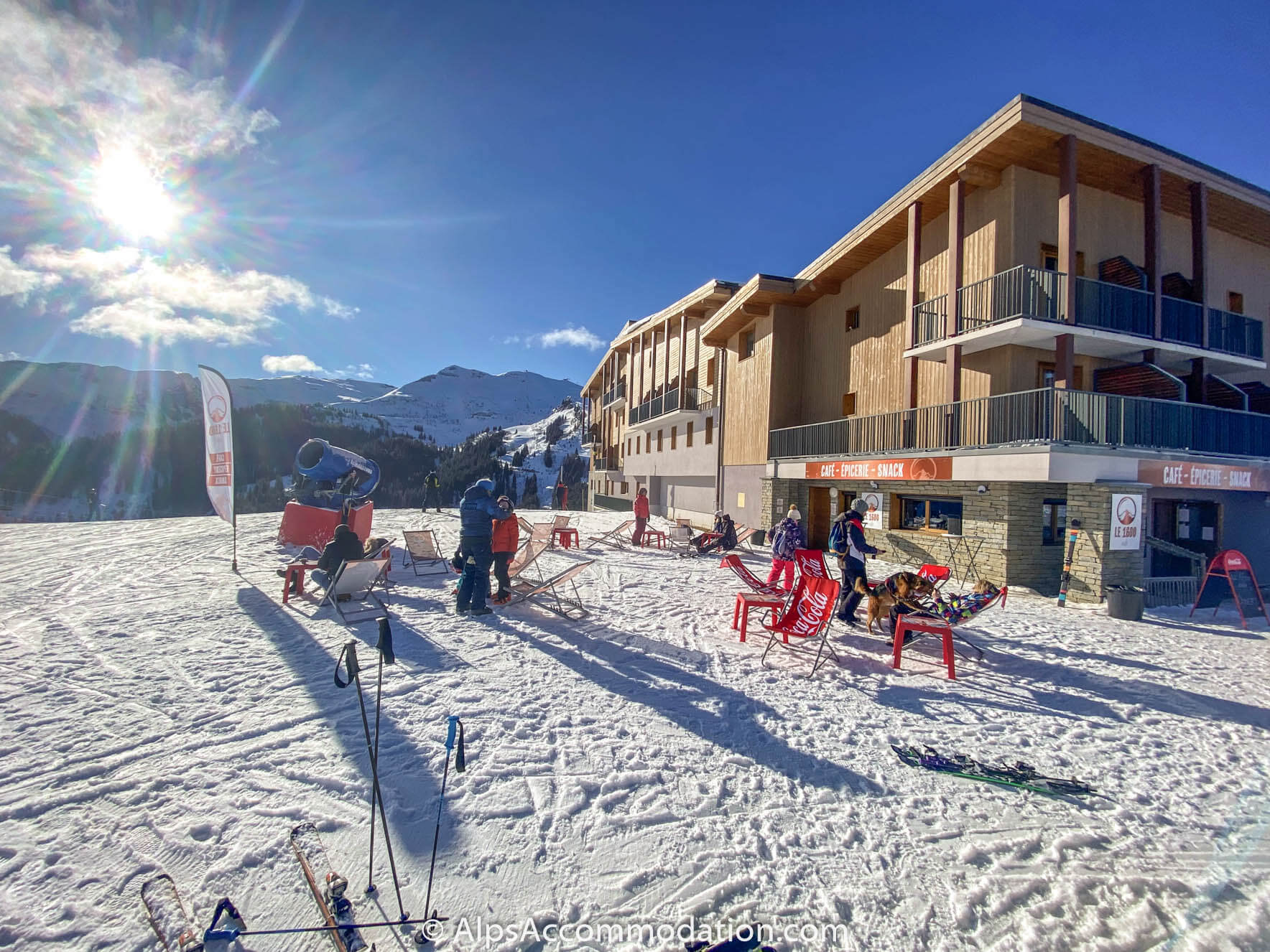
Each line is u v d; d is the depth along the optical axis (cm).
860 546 709
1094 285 1162
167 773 338
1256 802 342
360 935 228
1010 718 459
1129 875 275
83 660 518
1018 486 1071
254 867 266
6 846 273
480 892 254
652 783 346
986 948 231
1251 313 1548
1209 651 665
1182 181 1255
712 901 253
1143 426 1084
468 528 707
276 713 420
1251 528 1243
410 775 345
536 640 619
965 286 1187
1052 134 1088
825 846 292
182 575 911
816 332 1842
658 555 1384
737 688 503
